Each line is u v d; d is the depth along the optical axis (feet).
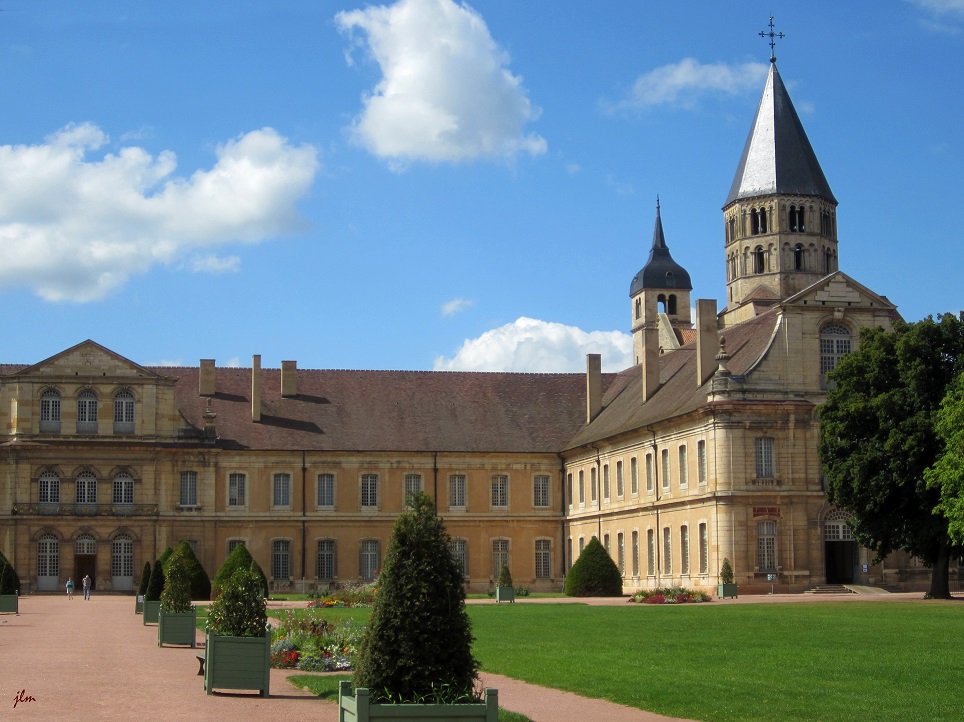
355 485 329.52
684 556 270.46
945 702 87.92
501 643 136.26
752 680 99.76
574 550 333.01
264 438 326.03
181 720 82.94
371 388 347.36
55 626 180.75
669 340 463.83
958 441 194.49
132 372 317.42
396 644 70.59
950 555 221.66
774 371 260.21
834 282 264.72
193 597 272.51
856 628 147.54
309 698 96.22
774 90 414.82
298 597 294.05
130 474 315.99
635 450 297.74
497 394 352.28
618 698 91.45
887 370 221.05
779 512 255.29
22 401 311.68
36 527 310.04
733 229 417.28
